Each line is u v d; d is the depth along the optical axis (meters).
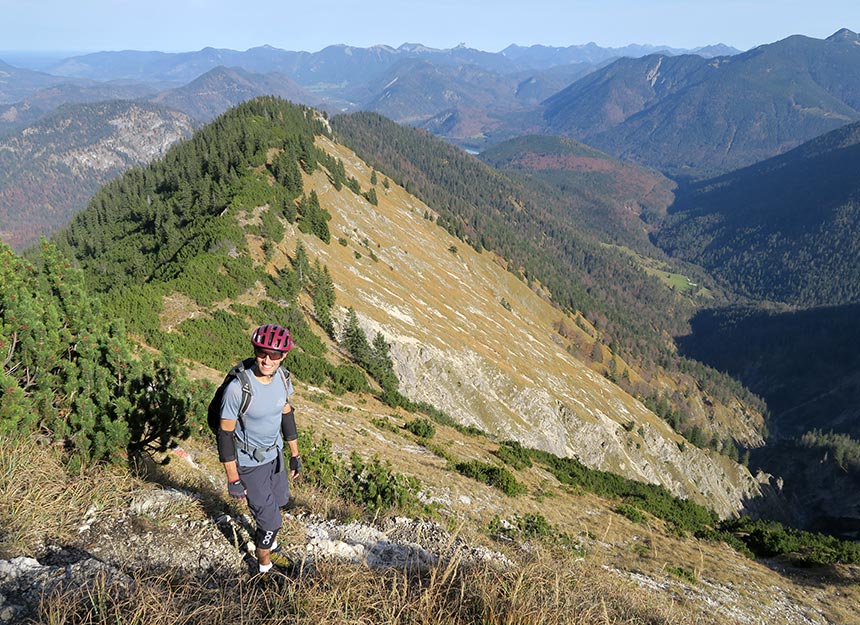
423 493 17.78
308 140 151.00
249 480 4.80
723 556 23.03
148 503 5.71
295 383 35.31
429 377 84.88
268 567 4.83
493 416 89.50
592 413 120.06
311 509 7.50
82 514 5.22
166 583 4.31
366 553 5.90
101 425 6.42
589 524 22.45
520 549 8.90
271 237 75.38
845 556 24.66
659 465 132.12
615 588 7.10
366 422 30.31
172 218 96.44
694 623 7.27
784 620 16.25
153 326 39.12
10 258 8.45
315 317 64.31
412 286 117.31
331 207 124.31
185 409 8.27
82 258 105.12
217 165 114.62
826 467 182.25
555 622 4.63
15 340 6.46
